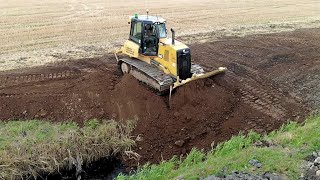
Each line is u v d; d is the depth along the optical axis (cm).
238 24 2709
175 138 1327
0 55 1927
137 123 1372
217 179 953
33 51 2008
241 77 1759
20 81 1603
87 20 2612
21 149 1181
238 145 1216
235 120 1403
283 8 3259
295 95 1598
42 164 1155
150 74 1430
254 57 2027
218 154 1183
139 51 1535
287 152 1073
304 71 1839
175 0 3359
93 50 2067
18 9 2781
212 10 3080
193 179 988
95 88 1485
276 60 1991
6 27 2362
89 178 1193
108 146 1259
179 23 2666
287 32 2530
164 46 1450
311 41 2325
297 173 952
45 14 2697
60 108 1420
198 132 1349
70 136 1255
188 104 1418
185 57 1440
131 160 1251
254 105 1509
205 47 2167
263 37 2392
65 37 2256
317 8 3300
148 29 1491
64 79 1634
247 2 3434
